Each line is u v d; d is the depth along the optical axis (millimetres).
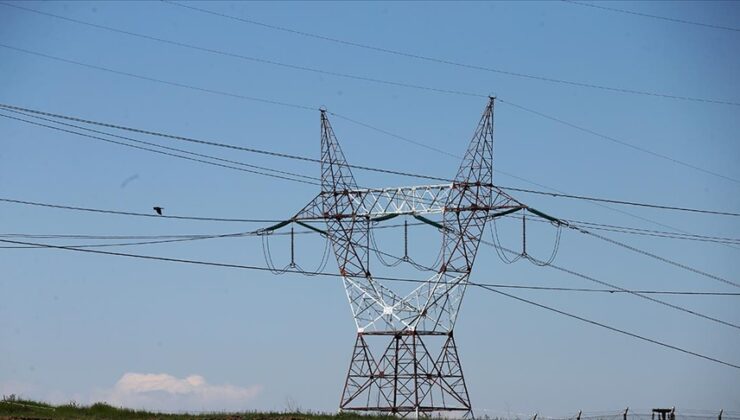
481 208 79062
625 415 61375
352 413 67812
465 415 79688
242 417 61812
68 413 61750
